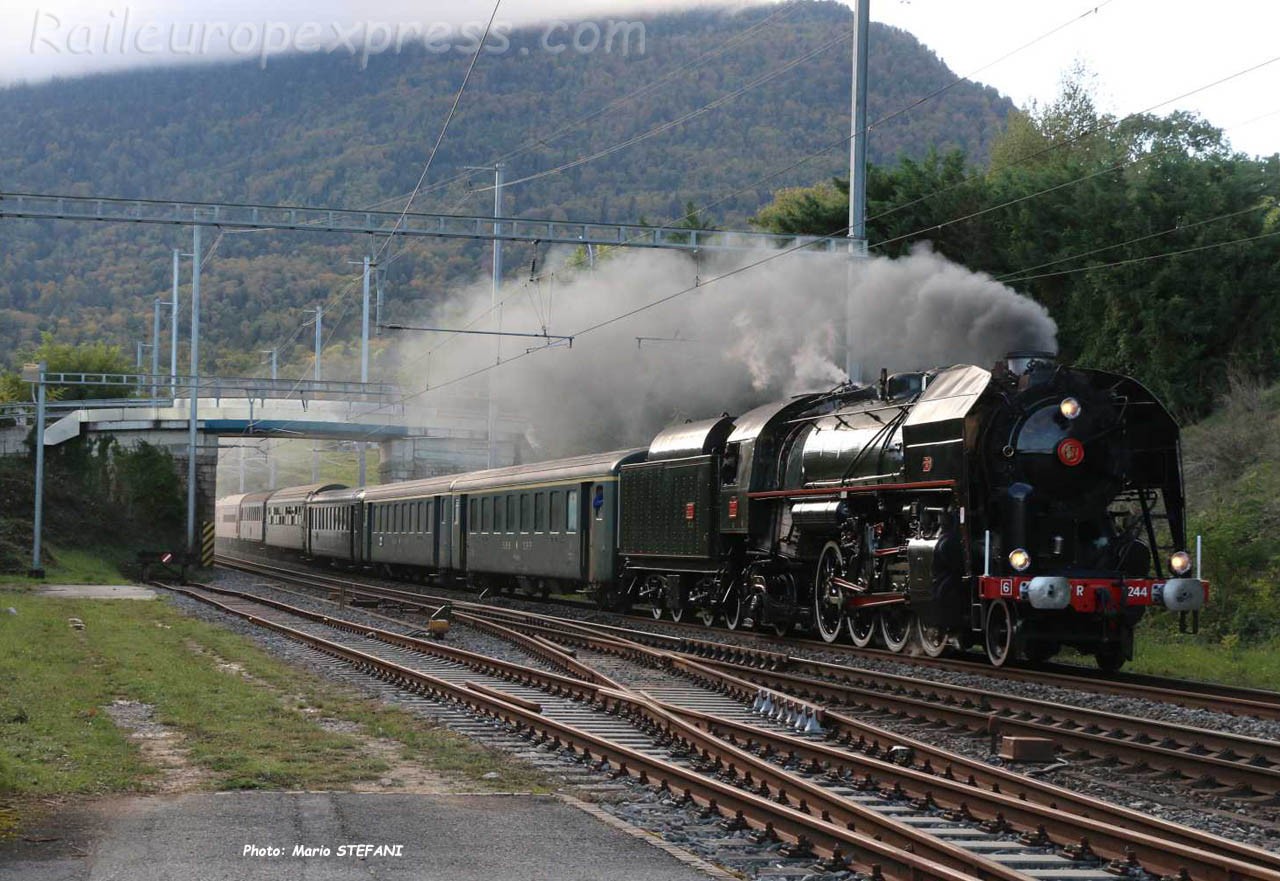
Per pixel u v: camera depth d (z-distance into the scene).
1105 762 10.66
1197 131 46.56
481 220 25.11
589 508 28.89
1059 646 17.27
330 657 18.88
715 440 23.95
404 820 8.27
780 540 21.56
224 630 23.02
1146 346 31.33
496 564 34.22
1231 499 24.12
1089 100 54.16
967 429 16.52
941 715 12.73
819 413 21.55
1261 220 31.25
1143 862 7.32
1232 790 9.56
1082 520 16.77
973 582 16.41
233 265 188.12
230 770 9.99
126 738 11.51
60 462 50.53
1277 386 28.36
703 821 8.63
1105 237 32.59
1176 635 20.59
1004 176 36.09
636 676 16.81
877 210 35.84
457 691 14.38
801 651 19.36
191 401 48.81
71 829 7.84
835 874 7.29
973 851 7.69
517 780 9.86
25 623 22.86
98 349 74.75
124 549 48.75
